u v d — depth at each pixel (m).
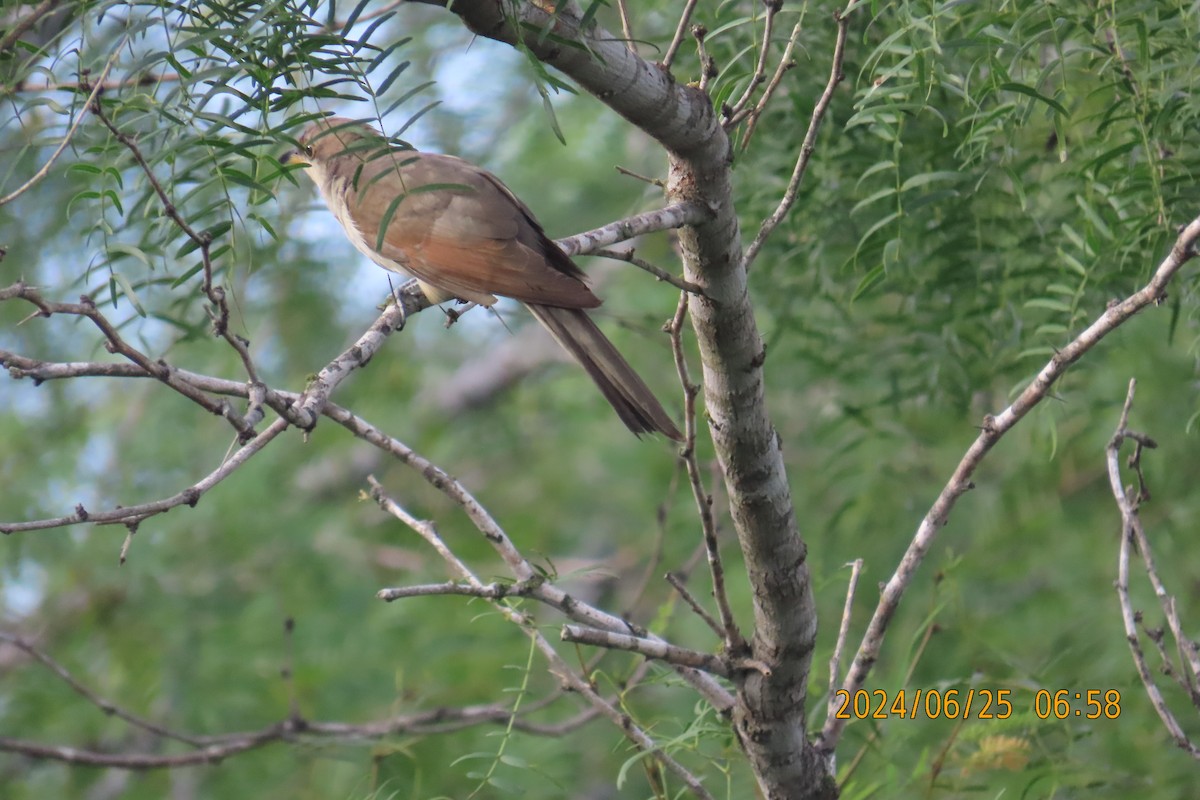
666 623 10.12
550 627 8.02
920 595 12.84
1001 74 7.61
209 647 14.62
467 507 7.99
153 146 7.35
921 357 10.88
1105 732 10.20
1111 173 8.77
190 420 16.27
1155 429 12.37
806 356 11.66
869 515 13.02
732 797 9.63
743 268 7.07
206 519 15.79
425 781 11.80
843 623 8.31
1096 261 8.62
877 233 9.91
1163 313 12.05
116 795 15.02
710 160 6.79
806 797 7.97
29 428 16.72
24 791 14.19
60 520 5.23
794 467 14.52
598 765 13.73
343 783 12.95
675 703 12.51
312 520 16.28
